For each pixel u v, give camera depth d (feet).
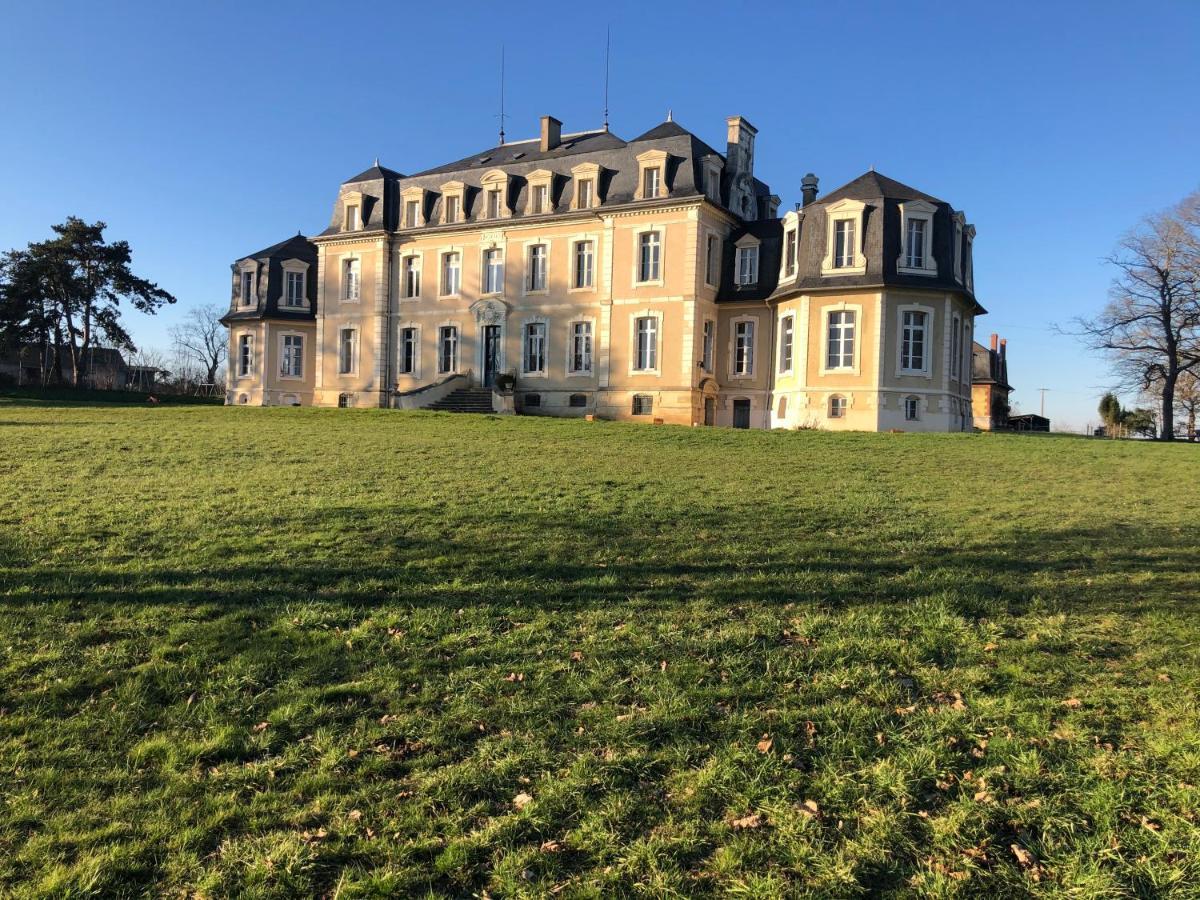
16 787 14.37
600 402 118.93
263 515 35.27
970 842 13.14
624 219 117.70
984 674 19.04
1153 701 17.63
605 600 24.20
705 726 16.76
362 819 13.73
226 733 16.25
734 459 60.75
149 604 23.21
